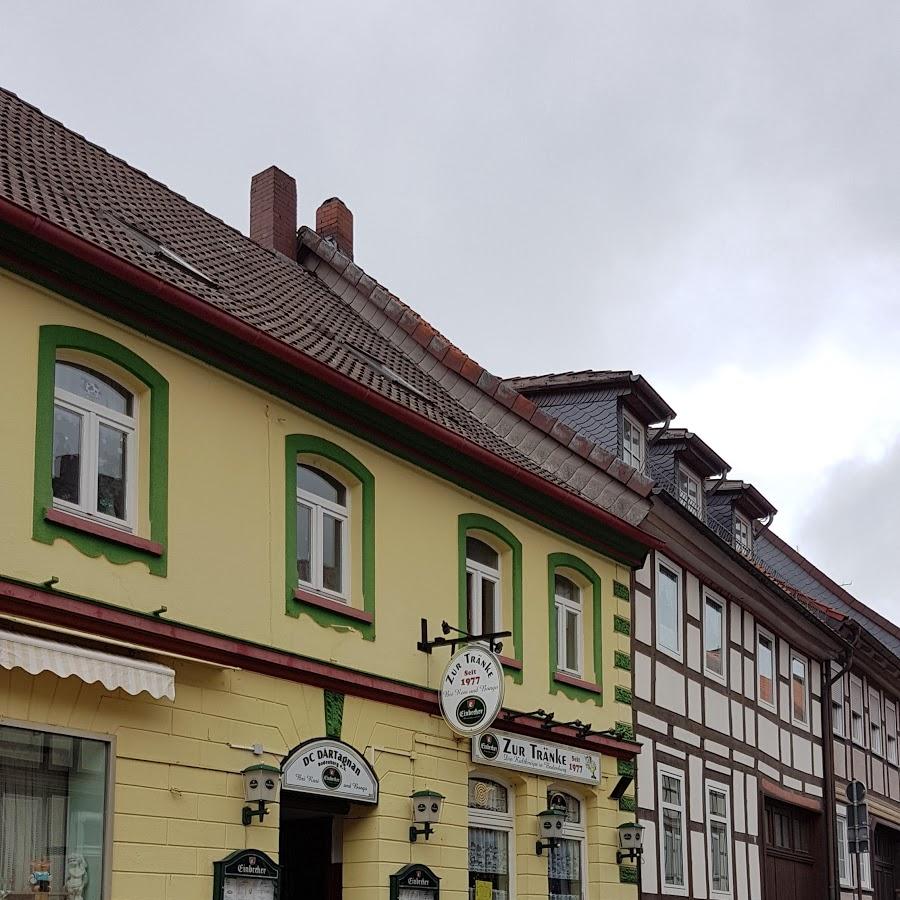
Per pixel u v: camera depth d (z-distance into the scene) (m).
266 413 13.65
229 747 12.46
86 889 11.01
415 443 15.51
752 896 23.08
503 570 17.14
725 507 26.58
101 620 11.21
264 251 19.27
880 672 32.75
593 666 18.56
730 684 23.41
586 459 19.28
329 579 14.42
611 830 18.14
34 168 14.20
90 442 11.81
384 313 19.83
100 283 11.84
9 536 10.70
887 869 33.03
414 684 14.95
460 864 15.20
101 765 11.27
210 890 11.98
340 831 14.38
